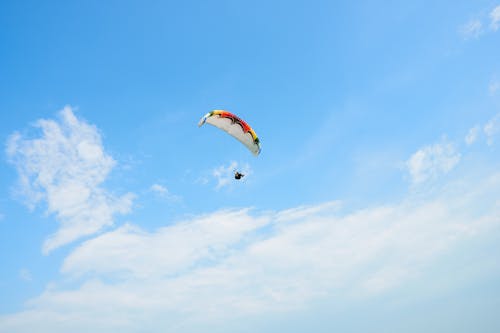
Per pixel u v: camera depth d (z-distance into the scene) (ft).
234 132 115.44
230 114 110.73
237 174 108.17
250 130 114.11
